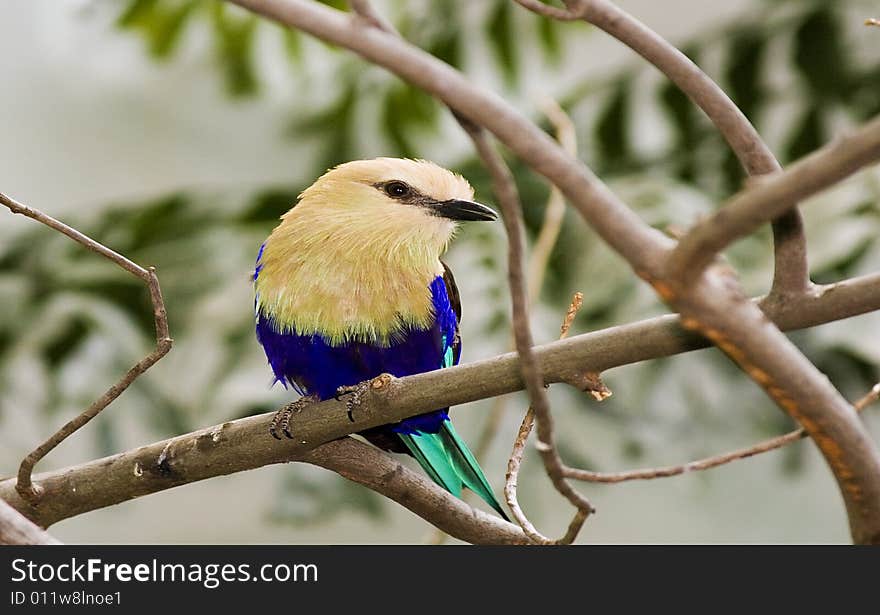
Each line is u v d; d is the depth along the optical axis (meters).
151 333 12.88
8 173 22.81
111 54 22.11
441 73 4.02
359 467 6.95
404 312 8.15
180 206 13.53
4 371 12.64
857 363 11.39
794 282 5.23
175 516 20.81
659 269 4.07
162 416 12.38
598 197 4.05
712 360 12.02
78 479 6.67
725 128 5.10
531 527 5.65
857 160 3.59
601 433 12.04
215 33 14.81
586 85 14.20
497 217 8.34
